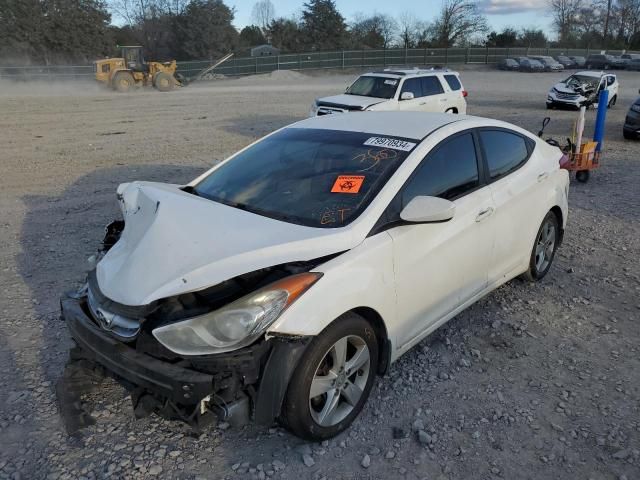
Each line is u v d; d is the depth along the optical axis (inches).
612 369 156.6
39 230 271.1
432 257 144.7
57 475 117.3
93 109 903.7
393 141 154.3
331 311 117.8
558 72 2247.8
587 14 3686.0
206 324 109.6
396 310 136.9
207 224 129.2
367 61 2313.0
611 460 122.8
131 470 118.7
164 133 628.7
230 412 110.5
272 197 145.6
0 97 1145.4
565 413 138.0
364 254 126.9
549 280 214.4
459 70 2346.2
